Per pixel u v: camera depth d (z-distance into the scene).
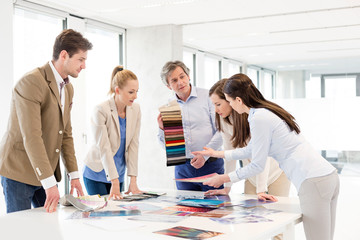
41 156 2.30
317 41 8.45
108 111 2.97
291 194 7.32
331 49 9.35
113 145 3.03
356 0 5.52
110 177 2.85
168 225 1.95
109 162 2.87
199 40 8.33
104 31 6.87
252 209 2.31
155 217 2.12
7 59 4.79
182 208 2.36
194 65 9.34
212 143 3.26
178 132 3.20
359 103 9.88
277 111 2.34
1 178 2.48
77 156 6.04
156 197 2.75
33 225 2.00
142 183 7.09
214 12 6.15
